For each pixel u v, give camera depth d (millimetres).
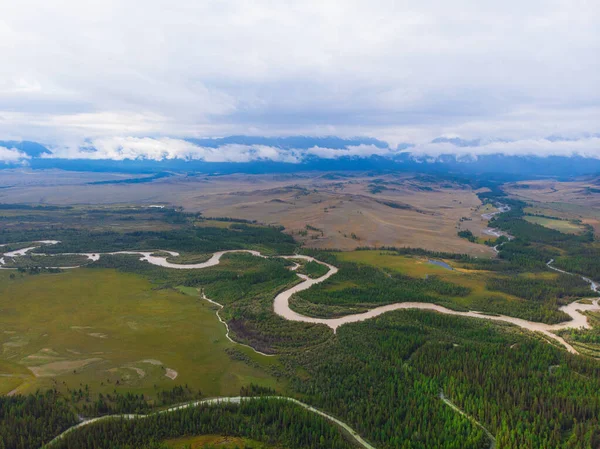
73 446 123250
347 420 140625
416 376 162000
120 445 125625
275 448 126188
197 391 160000
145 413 144875
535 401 142250
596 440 124125
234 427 135000
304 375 170875
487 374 160625
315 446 126812
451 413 139875
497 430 131125
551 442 125125
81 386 161500
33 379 166000
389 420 136500
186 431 133000
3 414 139125
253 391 158625
